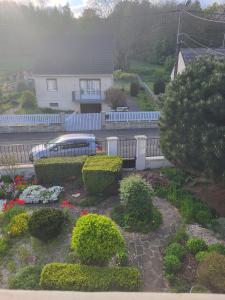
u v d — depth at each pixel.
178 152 9.77
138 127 22.97
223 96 9.22
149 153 15.30
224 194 10.66
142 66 46.00
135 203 9.21
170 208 10.18
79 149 14.70
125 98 26.75
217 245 7.89
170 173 12.19
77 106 28.19
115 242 7.36
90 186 10.88
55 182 12.15
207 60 10.23
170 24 44.59
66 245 8.22
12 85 34.53
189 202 10.16
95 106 28.17
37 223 8.17
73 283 6.50
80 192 11.36
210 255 6.98
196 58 10.89
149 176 12.18
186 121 9.54
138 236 8.79
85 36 31.72
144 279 7.23
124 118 23.08
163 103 10.85
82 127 23.02
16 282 6.91
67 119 22.86
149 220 9.27
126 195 9.29
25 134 22.28
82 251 7.24
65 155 14.64
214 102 8.91
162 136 10.73
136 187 9.27
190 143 9.40
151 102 28.66
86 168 10.79
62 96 27.84
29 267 7.29
